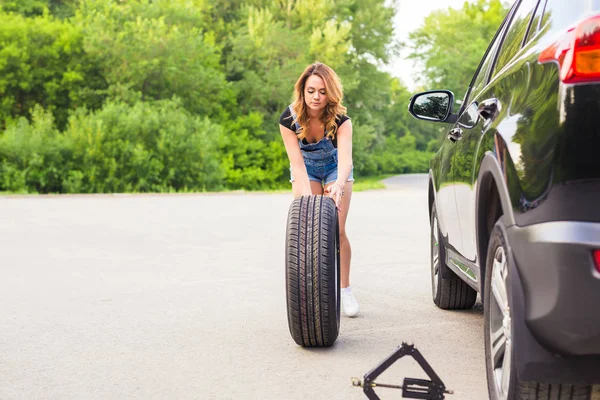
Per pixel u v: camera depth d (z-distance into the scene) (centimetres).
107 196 2489
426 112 510
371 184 3559
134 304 600
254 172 4341
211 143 3519
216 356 442
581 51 249
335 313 448
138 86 3988
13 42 3734
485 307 327
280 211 1634
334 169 540
